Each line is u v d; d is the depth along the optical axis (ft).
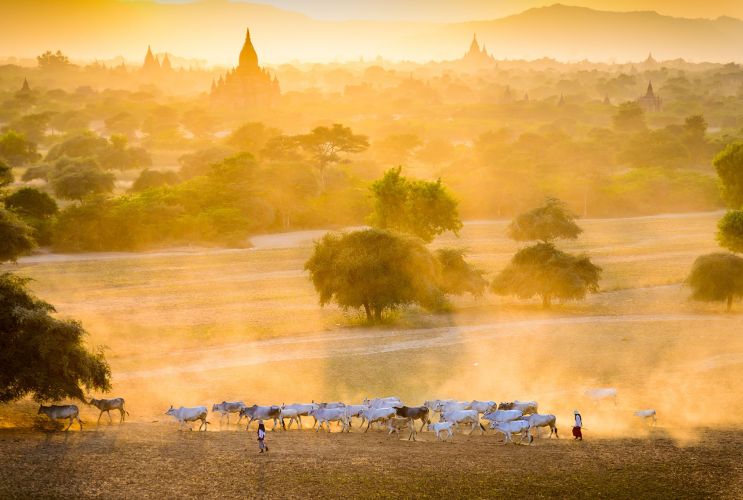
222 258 526.57
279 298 391.65
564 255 361.10
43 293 396.57
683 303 369.91
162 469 137.49
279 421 191.72
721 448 155.12
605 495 127.65
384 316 340.80
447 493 127.95
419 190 466.29
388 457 146.92
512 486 131.13
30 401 199.72
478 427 177.37
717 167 580.71
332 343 290.56
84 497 123.24
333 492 127.65
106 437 163.12
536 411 182.09
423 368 251.80
